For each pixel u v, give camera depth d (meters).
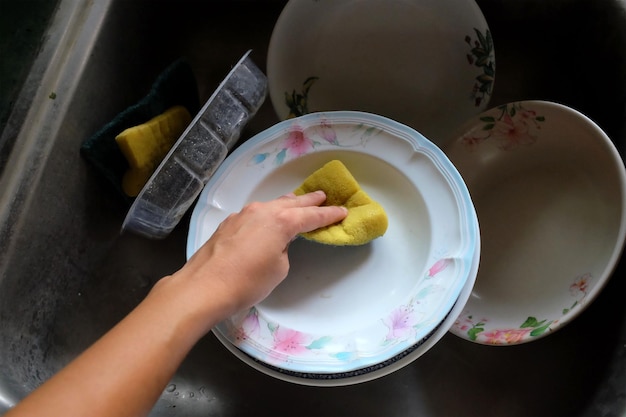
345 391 0.59
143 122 0.58
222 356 0.61
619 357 0.46
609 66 0.56
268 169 0.54
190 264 0.39
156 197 0.49
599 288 0.47
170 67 0.60
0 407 0.43
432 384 0.58
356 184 0.49
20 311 0.49
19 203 0.49
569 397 0.51
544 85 0.68
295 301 0.48
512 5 0.63
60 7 0.57
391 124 0.52
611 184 0.51
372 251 0.50
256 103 0.56
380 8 0.62
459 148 0.62
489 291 0.57
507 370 0.57
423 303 0.44
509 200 0.61
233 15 0.69
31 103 0.53
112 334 0.32
